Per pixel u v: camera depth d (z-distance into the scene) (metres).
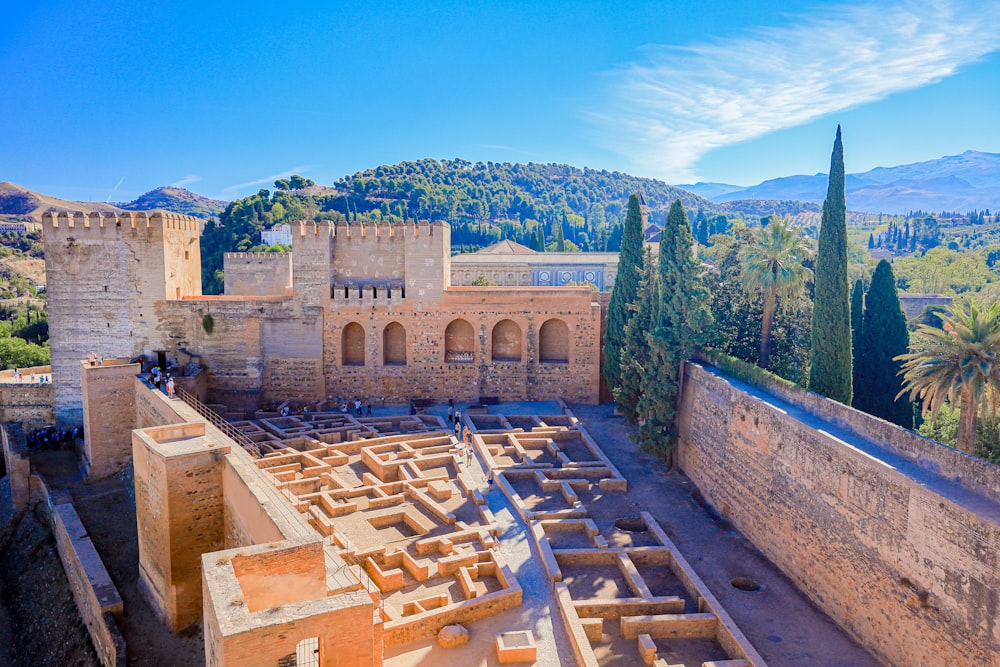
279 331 57.97
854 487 28.67
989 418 34.59
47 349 89.62
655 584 31.89
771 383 38.78
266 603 21.09
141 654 29.81
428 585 29.73
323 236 57.62
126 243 55.78
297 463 42.28
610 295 63.12
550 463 45.81
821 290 40.69
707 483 42.78
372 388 58.97
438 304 58.69
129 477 48.19
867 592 27.70
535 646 25.48
